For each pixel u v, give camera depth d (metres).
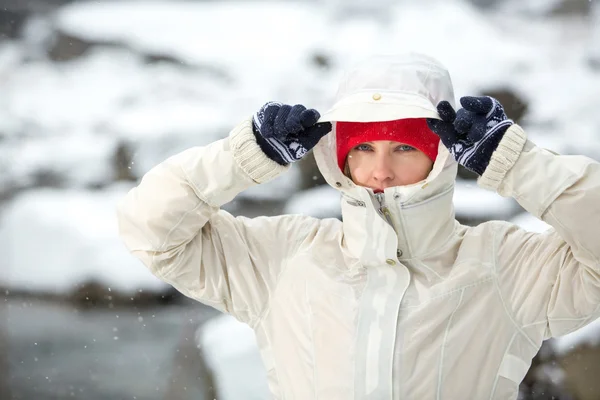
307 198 8.57
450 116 1.89
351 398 1.96
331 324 2.01
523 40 13.10
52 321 7.85
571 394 4.34
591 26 13.08
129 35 13.91
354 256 2.09
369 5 14.07
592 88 10.44
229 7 14.91
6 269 8.73
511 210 6.82
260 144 1.95
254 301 2.12
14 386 6.31
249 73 12.51
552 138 9.19
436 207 2.04
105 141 11.15
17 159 10.91
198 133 10.72
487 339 1.97
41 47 14.28
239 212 8.98
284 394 2.07
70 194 9.92
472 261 2.03
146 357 6.81
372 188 2.10
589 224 1.82
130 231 2.04
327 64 12.51
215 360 4.41
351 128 2.11
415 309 1.99
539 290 1.97
